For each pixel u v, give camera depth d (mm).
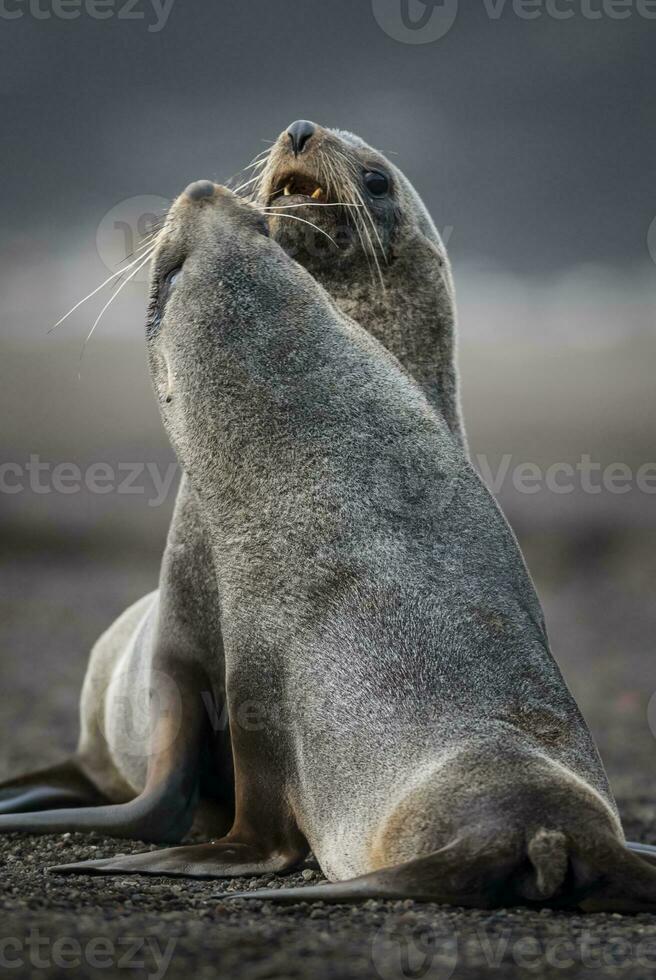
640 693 57312
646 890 20125
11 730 46469
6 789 32219
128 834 27125
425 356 31828
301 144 31156
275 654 24734
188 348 25703
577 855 20125
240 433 25234
